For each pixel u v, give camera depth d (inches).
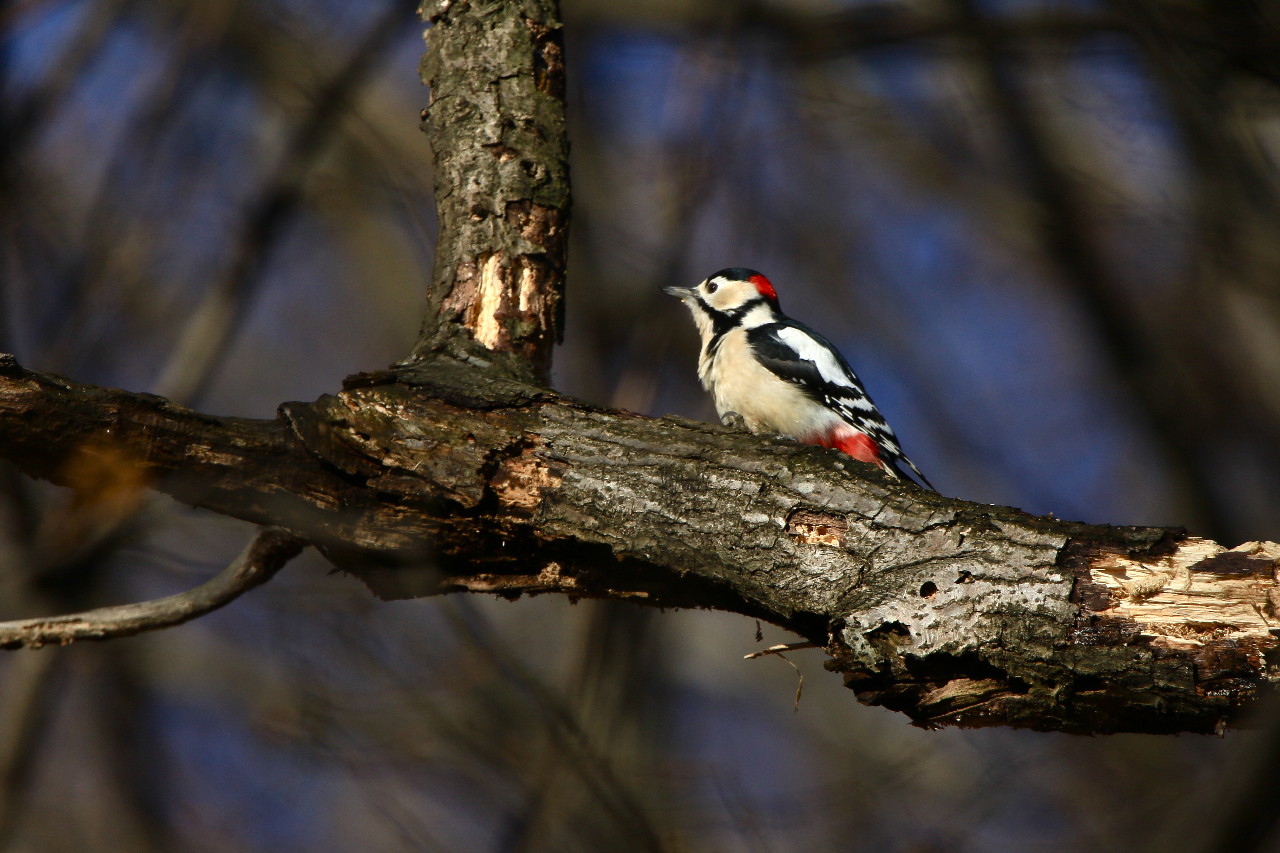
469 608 417.1
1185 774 502.0
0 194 493.0
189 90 504.4
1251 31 427.2
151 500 439.5
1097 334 608.1
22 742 474.0
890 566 204.4
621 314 542.0
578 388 528.4
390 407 225.1
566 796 399.5
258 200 506.3
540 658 534.9
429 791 436.8
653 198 586.6
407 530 224.4
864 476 214.2
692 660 661.3
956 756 530.9
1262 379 576.4
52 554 435.2
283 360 672.4
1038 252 657.6
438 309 279.9
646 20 619.8
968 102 601.3
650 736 471.2
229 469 218.8
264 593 443.2
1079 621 191.8
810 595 209.0
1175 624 189.3
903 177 703.1
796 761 585.3
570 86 611.5
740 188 654.5
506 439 224.1
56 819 570.9
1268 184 466.0
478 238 283.7
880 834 473.1
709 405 546.0
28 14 440.1
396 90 660.7
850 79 646.5
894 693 205.9
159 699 605.9
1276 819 241.4
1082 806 510.9
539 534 222.5
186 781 592.4
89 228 495.2
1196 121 466.3
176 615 233.9
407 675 437.4
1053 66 544.7
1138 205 548.7
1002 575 196.9
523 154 292.0
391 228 672.4
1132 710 191.8
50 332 499.8
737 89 575.2
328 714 433.1
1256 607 187.2
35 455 212.1
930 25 563.8
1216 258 505.7
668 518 216.8
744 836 432.1
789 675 640.4
